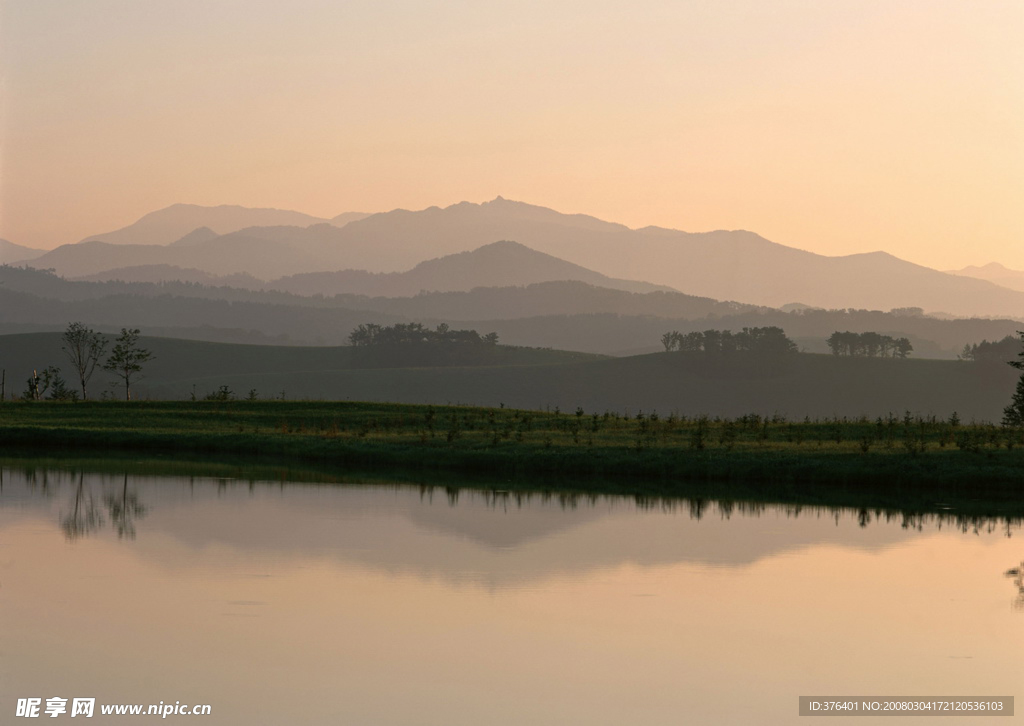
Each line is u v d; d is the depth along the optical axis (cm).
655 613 2753
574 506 4609
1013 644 2525
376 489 5091
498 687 2189
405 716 2019
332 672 2258
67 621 2594
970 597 2962
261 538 3684
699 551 3584
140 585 2955
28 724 1958
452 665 2320
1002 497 5050
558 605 2817
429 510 4406
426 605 2797
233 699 2097
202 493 4834
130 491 4878
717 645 2494
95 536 3681
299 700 2095
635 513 4425
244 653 2378
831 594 2978
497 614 2727
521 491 5094
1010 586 3098
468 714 2038
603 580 3109
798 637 2561
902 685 2236
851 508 4634
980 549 3672
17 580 2997
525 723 1992
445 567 3259
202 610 2711
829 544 3744
